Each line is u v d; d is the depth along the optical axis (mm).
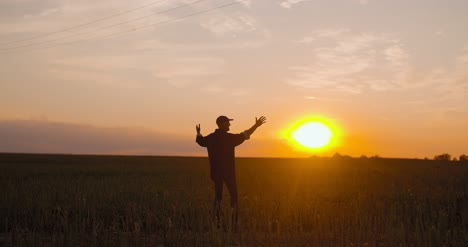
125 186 19578
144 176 31547
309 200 15500
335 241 9672
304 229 11164
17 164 62125
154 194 15945
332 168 48844
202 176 30578
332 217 11781
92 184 20266
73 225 10648
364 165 59219
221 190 11781
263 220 11461
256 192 18656
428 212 12711
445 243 9039
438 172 34688
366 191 19125
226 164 11727
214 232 9203
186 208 12297
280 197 14969
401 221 11250
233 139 11812
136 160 91625
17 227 10852
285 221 11203
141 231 10812
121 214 12781
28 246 8977
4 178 30141
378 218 11094
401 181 25422
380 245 9281
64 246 9047
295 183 23250
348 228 10320
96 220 11891
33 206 13109
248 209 12828
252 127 11898
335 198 16984
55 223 11414
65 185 19906
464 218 11773
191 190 18516
